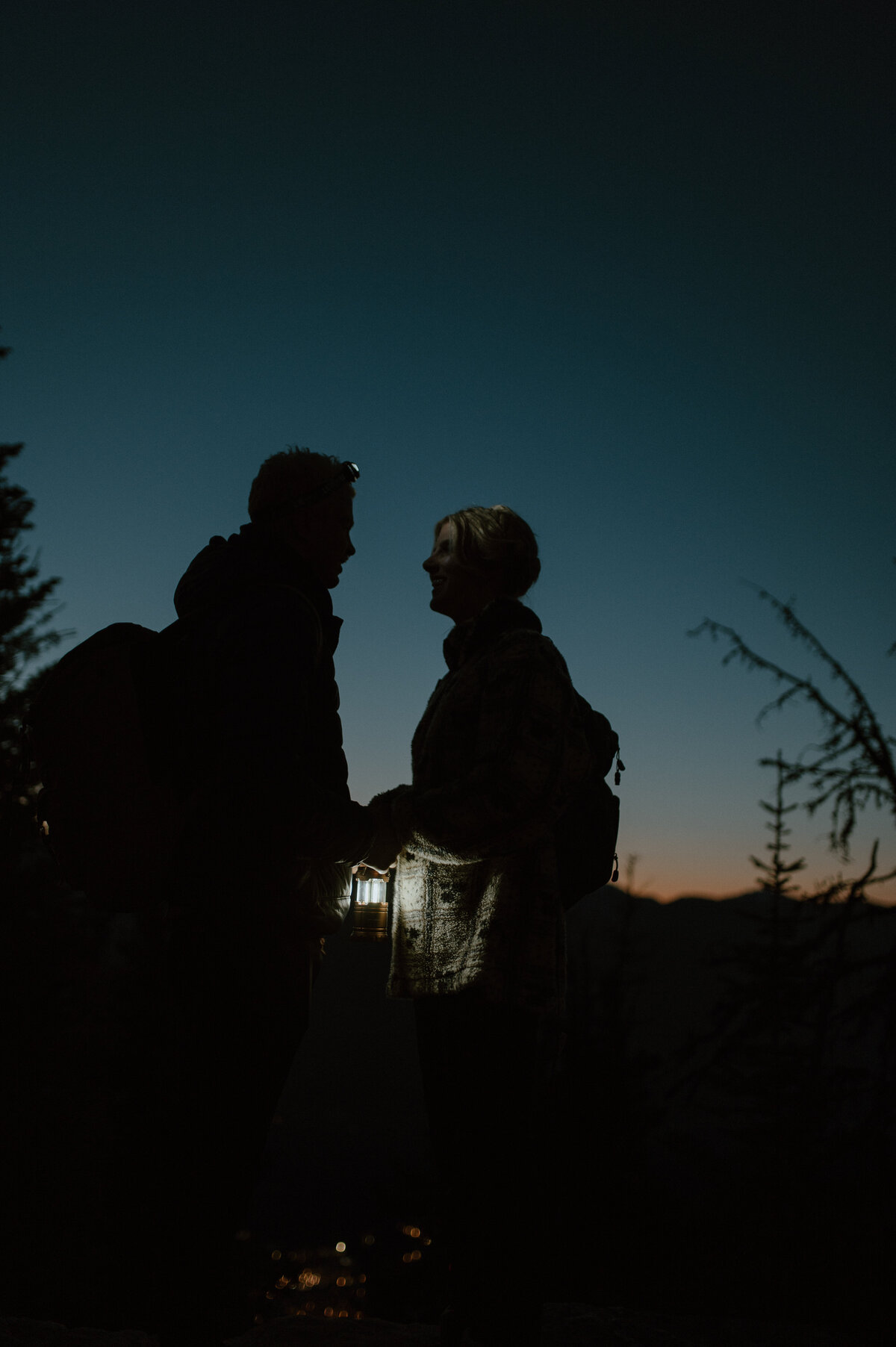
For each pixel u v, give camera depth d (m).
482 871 1.86
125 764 1.64
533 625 1.97
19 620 12.48
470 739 1.83
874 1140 1.84
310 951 1.65
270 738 1.47
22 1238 10.05
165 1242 1.50
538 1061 1.79
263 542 1.79
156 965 11.18
